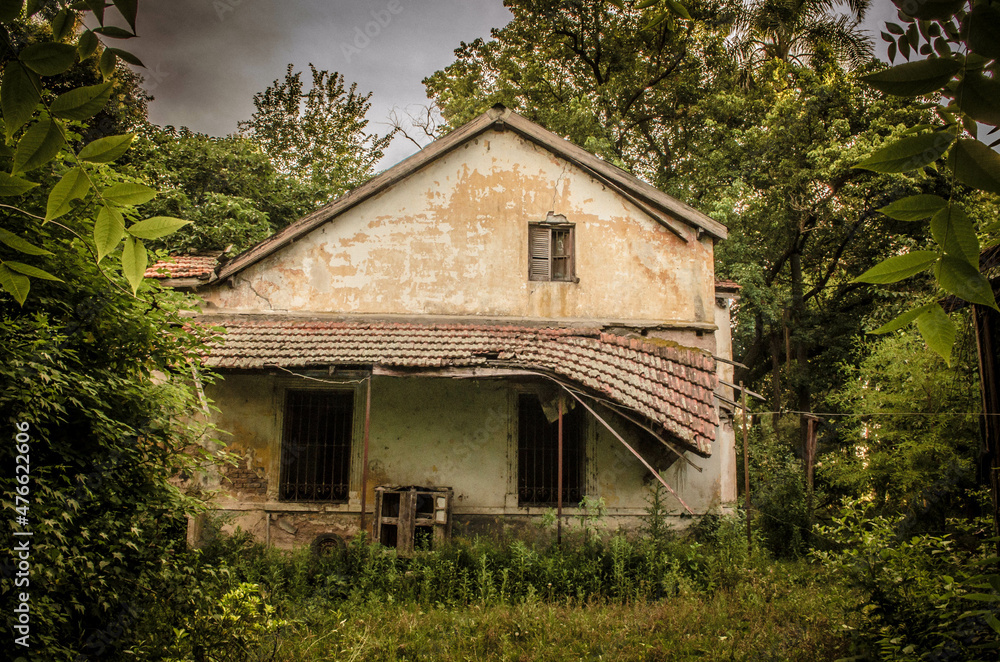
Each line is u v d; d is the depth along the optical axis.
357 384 10.88
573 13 20.14
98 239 1.60
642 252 11.82
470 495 10.79
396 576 8.74
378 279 11.45
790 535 11.66
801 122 16.97
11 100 1.47
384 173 11.44
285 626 6.78
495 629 7.30
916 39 1.98
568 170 11.90
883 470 11.59
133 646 5.01
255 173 16.88
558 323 11.51
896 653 4.87
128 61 1.70
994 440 5.88
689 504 10.95
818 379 19.09
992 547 5.49
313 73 19.66
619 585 8.72
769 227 17.66
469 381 11.10
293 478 10.80
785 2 16.91
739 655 6.54
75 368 5.17
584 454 11.05
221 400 10.82
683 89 19.78
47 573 4.23
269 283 11.38
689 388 10.23
